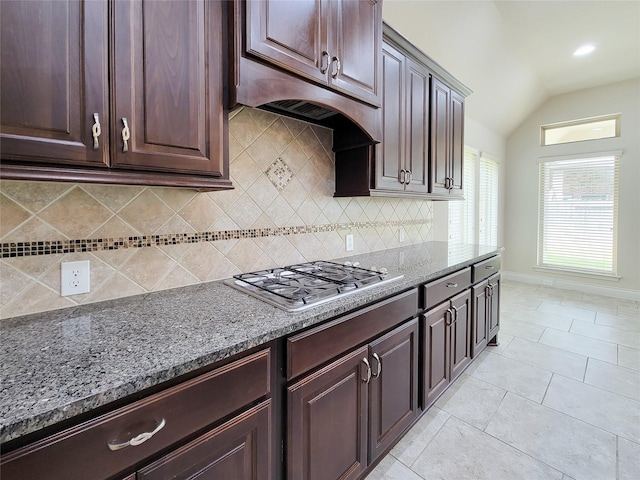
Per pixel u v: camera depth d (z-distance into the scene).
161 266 1.32
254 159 1.63
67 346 0.81
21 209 1.02
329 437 1.15
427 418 1.84
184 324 0.96
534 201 4.89
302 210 1.88
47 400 0.58
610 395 2.04
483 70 3.34
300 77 1.27
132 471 0.68
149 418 0.70
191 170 1.03
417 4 2.21
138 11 0.91
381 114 1.85
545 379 2.23
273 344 0.96
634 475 1.43
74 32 0.81
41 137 0.77
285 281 1.43
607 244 4.29
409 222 2.92
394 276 1.59
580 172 4.49
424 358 1.69
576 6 2.69
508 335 3.00
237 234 1.57
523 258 5.05
